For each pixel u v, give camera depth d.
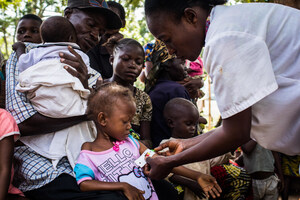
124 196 2.03
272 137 1.78
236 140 1.69
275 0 3.00
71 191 2.08
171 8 1.80
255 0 6.51
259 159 3.91
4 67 3.23
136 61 3.12
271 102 1.68
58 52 2.45
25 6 12.41
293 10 1.76
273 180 3.99
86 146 2.18
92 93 2.22
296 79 1.68
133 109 2.18
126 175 2.11
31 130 2.28
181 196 2.94
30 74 2.26
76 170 2.08
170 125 3.19
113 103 2.12
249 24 1.64
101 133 2.21
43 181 2.15
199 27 1.83
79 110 2.31
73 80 2.29
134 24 12.33
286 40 1.68
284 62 1.68
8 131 2.08
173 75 3.88
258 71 1.56
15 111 2.29
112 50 3.44
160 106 3.45
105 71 3.49
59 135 2.30
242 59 1.57
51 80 2.23
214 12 1.76
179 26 1.84
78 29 3.00
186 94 3.60
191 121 3.13
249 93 1.55
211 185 2.41
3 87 2.86
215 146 1.75
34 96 2.27
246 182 3.33
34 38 3.60
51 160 2.26
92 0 3.03
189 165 2.92
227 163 3.43
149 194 2.16
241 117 1.62
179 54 1.96
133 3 9.71
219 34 1.62
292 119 1.70
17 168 2.31
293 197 4.73
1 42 18.88
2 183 1.99
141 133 3.27
